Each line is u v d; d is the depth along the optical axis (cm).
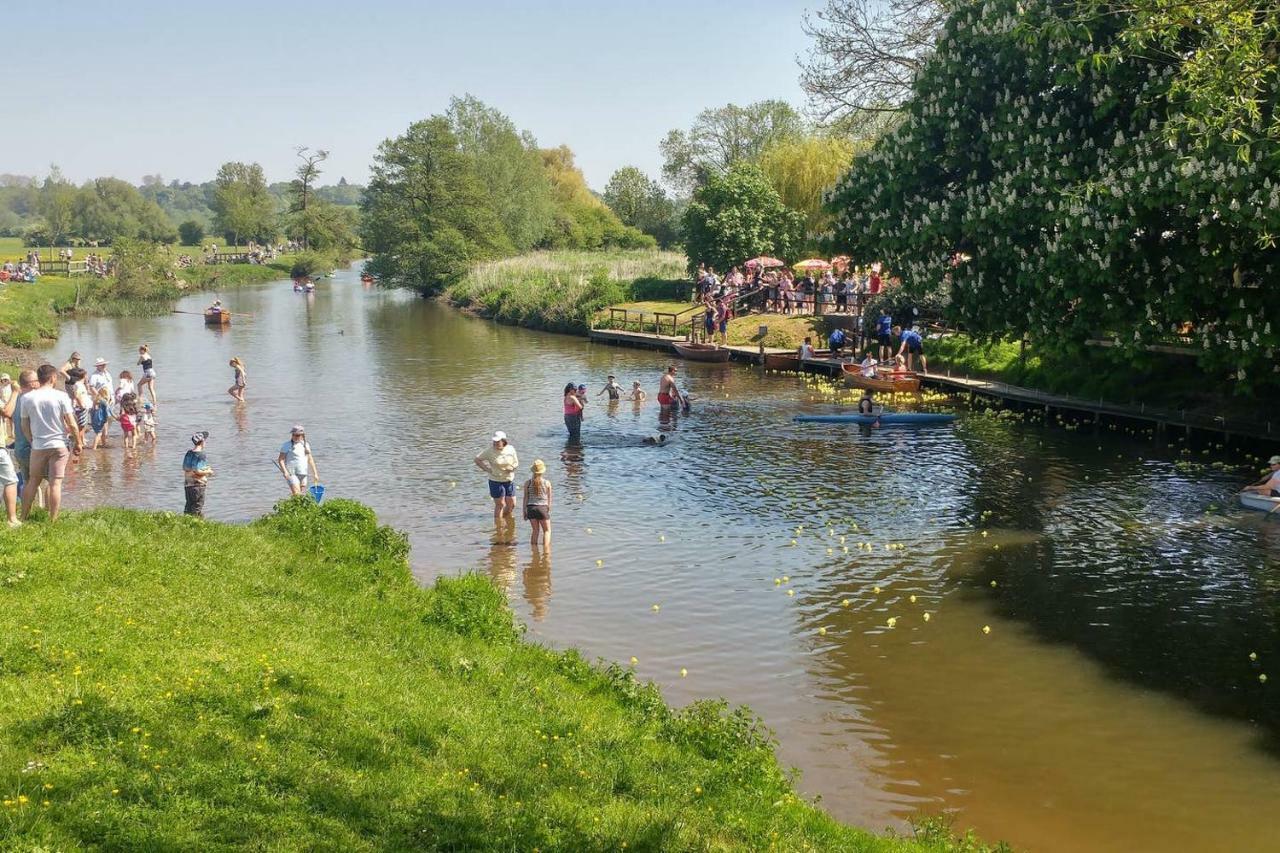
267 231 17438
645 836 973
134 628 1266
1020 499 2569
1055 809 1242
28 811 827
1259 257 2675
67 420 1688
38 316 6519
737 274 6141
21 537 1512
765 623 1820
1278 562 2075
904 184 3278
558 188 14812
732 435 3388
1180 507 2466
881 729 1444
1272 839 1177
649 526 2389
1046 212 2878
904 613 1861
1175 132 2372
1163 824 1209
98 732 977
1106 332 3111
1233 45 1848
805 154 7444
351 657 1345
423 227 10400
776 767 1245
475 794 1015
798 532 2336
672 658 1677
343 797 952
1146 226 2753
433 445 3241
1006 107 3039
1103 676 1603
